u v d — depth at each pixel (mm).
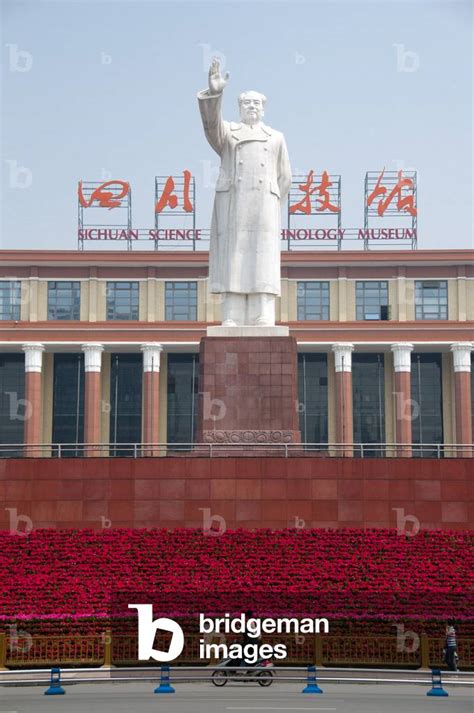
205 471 39125
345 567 35469
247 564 35750
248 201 42750
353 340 73750
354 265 76562
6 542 37406
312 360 77375
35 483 39094
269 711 23516
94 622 31656
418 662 30031
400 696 26641
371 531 38156
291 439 40906
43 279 76625
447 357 77062
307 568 35438
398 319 75750
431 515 38844
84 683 28125
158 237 78875
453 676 29656
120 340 73812
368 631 31766
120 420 76938
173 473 39125
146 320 76000
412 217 79000
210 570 35344
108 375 77375
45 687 28266
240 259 42531
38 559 36125
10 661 29750
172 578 34656
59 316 76562
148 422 73562
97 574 35125
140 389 77312
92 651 30125
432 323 73750
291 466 39156
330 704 24875
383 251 75938
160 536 37781
